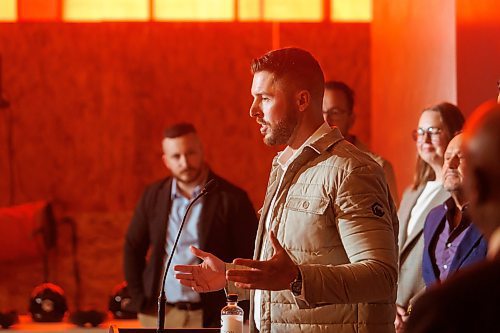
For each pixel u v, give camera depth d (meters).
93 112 8.62
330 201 3.59
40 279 8.43
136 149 8.63
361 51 8.70
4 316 6.28
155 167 8.64
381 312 3.63
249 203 6.31
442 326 1.89
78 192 8.61
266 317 3.72
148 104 8.66
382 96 8.23
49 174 8.61
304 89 3.72
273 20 8.70
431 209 5.07
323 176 3.62
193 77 8.66
